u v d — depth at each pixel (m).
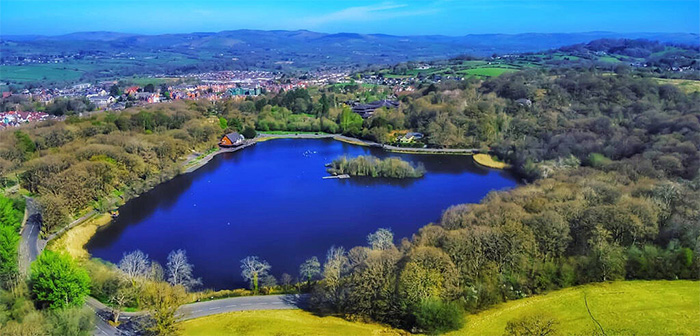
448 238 101.50
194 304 103.00
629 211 108.62
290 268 126.25
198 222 161.88
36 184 171.25
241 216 167.62
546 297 93.81
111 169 178.75
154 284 101.88
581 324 83.44
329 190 199.25
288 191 198.00
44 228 141.62
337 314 96.62
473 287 92.38
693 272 98.25
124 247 141.38
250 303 103.62
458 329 84.81
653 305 88.25
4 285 97.50
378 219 163.75
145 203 182.50
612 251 100.44
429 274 90.81
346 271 109.00
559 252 102.81
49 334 78.50
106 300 103.19
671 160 155.50
